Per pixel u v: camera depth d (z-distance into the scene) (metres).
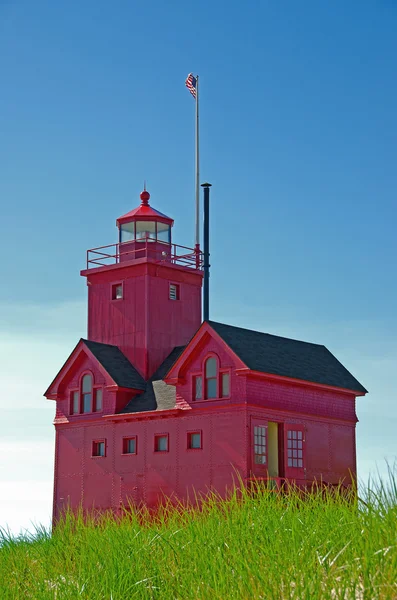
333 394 55.78
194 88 68.38
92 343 59.62
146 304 60.00
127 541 24.45
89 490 56.81
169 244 63.09
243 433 48.59
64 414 59.75
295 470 51.31
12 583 24.97
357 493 19.89
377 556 16.73
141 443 54.28
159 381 57.56
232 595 17.67
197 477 50.53
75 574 24.11
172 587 20.05
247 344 52.28
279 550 18.72
